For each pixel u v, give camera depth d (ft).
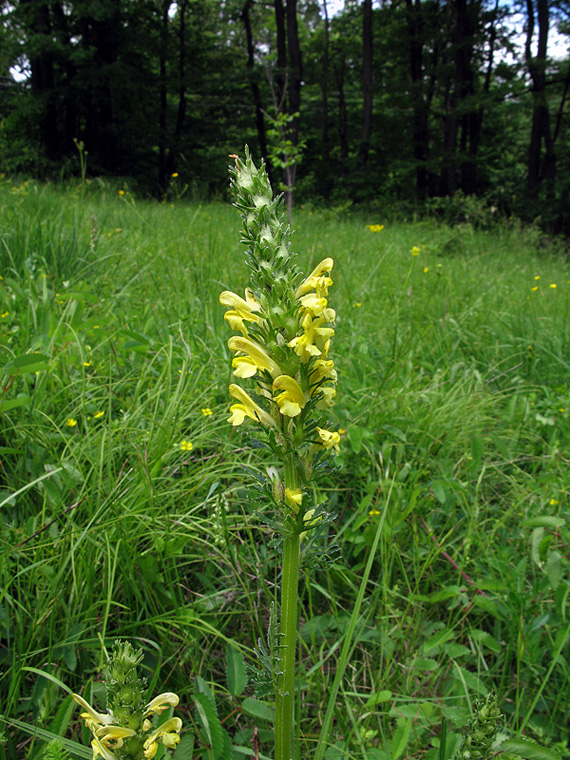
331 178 86.28
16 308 10.90
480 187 77.87
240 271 15.34
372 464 8.50
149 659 5.76
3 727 4.79
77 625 5.49
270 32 85.92
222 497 6.71
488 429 10.23
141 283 13.91
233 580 6.71
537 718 5.86
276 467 7.59
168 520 6.22
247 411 3.35
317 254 18.69
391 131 83.71
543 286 22.22
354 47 92.48
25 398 7.10
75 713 5.22
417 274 20.18
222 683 5.95
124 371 9.57
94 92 63.10
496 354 13.64
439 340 13.51
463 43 65.21
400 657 6.38
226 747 4.79
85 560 5.79
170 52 76.84
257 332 3.35
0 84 75.46
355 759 5.33
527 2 72.13
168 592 6.10
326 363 3.26
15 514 6.65
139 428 8.00
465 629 6.60
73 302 9.90
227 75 77.87
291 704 3.49
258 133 82.74
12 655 5.37
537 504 8.18
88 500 6.44
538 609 6.71
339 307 14.11
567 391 11.96
